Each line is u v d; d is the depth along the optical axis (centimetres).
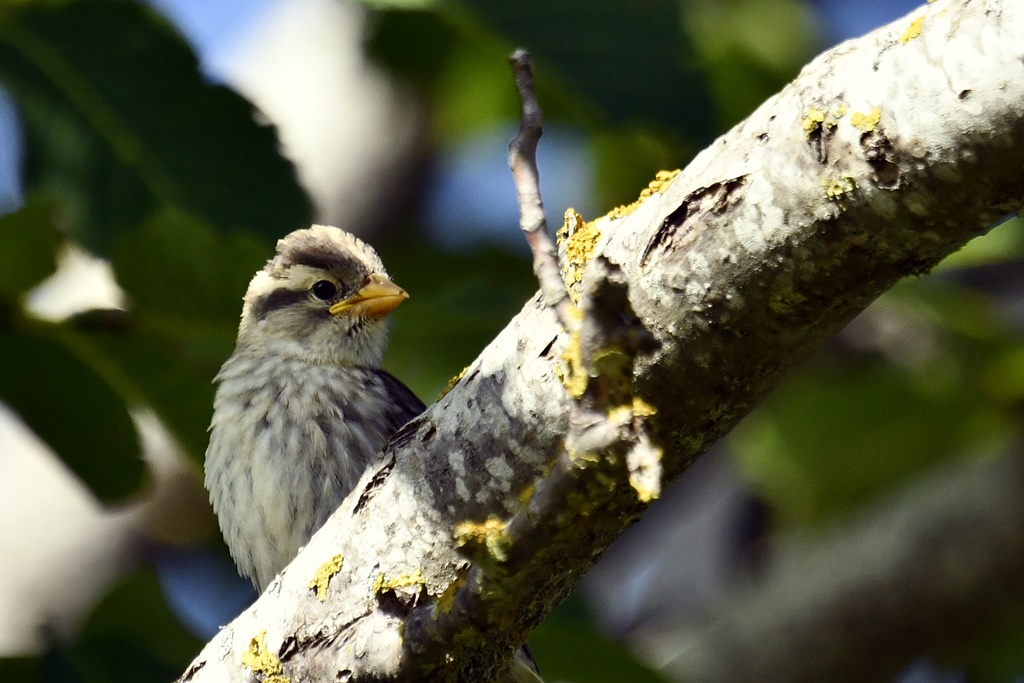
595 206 1434
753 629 1324
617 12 891
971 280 1647
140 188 966
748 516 1597
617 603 1609
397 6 882
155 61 945
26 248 934
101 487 1068
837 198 554
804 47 1457
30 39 931
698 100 890
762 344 591
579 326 552
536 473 638
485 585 609
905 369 1401
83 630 1047
